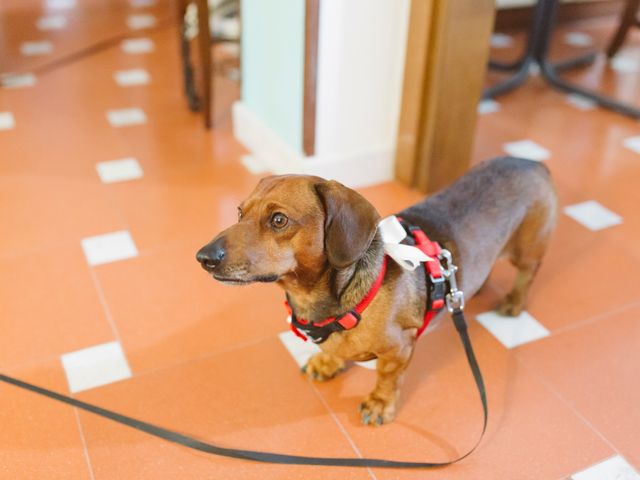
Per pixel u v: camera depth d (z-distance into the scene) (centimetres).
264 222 158
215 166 341
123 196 312
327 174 314
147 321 238
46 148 352
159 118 390
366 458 191
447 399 211
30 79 435
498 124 396
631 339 236
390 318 178
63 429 196
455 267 185
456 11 275
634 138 386
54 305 244
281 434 197
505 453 192
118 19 550
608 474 187
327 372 215
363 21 284
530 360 226
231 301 249
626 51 527
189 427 199
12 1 575
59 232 285
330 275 169
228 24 464
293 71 299
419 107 301
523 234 218
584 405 209
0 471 183
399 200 315
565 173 345
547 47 446
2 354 222
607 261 278
